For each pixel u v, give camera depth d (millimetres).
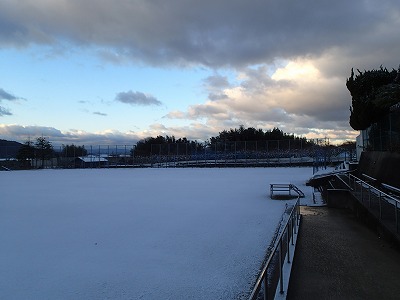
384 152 15992
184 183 25891
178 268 6898
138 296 5629
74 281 6340
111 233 10008
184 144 57562
